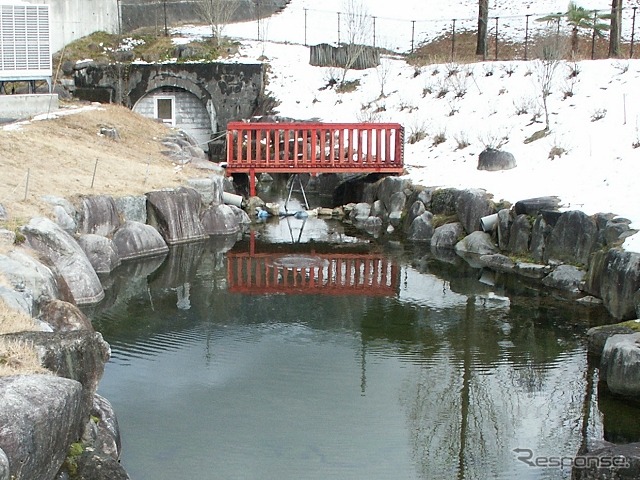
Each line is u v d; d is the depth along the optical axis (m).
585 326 14.27
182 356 12.71
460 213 20.14
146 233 18.34
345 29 37.66
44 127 22.02
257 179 28.39
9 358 7.46
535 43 33.31
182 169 22.06
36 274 11.43
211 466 9.32
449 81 28.53
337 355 12.95
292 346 13.31
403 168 23.44
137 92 30.75
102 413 8.77
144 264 17.83
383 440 10.14
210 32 35.44
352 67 32.38
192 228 20.08
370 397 11.37
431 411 10.95
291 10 41.03
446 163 23.19
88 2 33.50
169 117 31.14
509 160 21.47
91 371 8.20
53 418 6.66
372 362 12.66
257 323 14.42
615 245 15.23
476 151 23.28
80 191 17.58
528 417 10.77
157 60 32.22
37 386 6.86
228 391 11.44
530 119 23.94
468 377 12.10
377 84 30.69
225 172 23.80
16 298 9.88
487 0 31.00
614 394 11.38
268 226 22.31
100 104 27.67
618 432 10.27
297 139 24.28
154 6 36.66
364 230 22.11
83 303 14.52
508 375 12.16
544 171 20.45
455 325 14.40
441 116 26.70
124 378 11.77
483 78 27.88
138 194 18.95
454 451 9.80
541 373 12.21
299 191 27.48
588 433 10.29
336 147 26.67
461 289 16.64
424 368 12.45
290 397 11.30
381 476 9.25
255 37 36.16
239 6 38.84
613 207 16.95
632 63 24.86
